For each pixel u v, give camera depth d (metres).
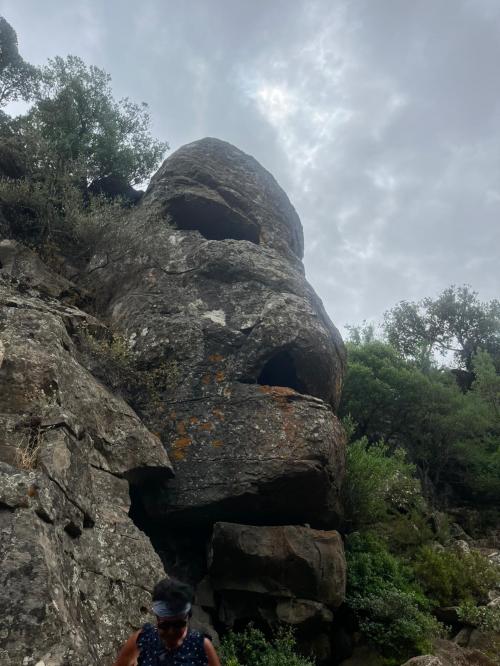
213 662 3.52
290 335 10.82
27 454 6.45
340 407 19.47
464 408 21.20
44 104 15.70
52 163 13.51
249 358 10.56
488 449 22.06
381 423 20.58
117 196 14.89
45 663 4.51
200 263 12.09
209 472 9.48
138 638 3.57
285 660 8.66
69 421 6.93
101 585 6.35
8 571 4.93
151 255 12.51
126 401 10.07
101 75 16.59
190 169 15.02
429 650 9.89
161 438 9.84
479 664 10.08
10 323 8.52
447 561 13.12
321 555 9.47
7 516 5.39
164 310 11.34
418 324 33.22
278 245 14.62
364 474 12.64
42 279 11.35
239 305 11.41
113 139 15.98
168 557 9.96
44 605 4.80
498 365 29.83
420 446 21.14
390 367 20.36
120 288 12.27
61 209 13.52
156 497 9.46
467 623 11.33
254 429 9.77
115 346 10.42
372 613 10.25
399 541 13.66
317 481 9.60
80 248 13.16
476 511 19.66
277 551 9.34
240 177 15.48
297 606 9.31
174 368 10.47
